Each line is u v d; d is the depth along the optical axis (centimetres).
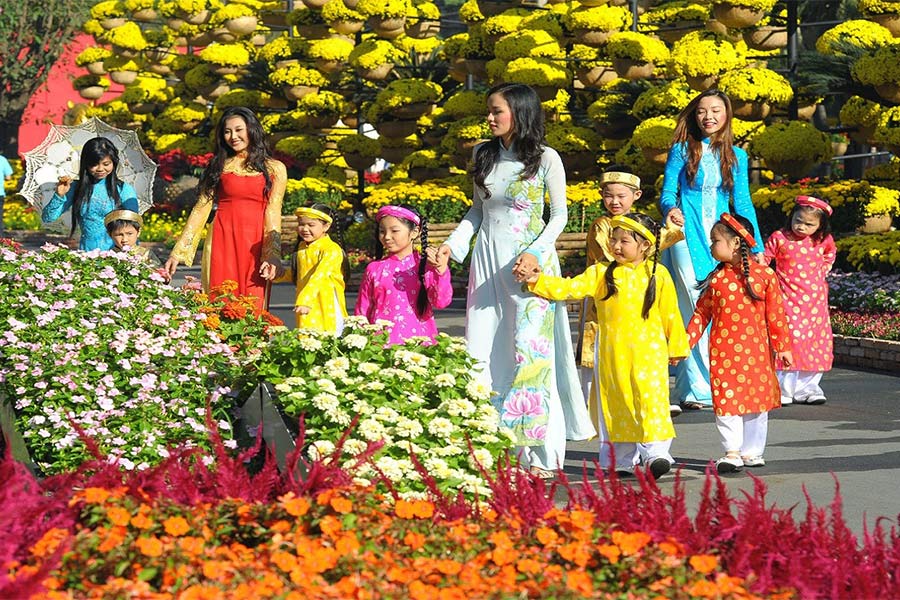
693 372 1133
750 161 2369
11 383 805
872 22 1984
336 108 2925
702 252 1109
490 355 868
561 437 863
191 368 815
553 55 2328
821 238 1185
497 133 857
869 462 924
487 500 634
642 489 557
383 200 2588
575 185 2411
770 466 916
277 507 516
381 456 663
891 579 505
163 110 3688
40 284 889
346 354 762
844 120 2006
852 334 1472
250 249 1009
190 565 466
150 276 953
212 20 3222
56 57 4281
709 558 468
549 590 452
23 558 469
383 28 2702
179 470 564
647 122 2053
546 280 834
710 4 2050
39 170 1444
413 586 451
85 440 587
